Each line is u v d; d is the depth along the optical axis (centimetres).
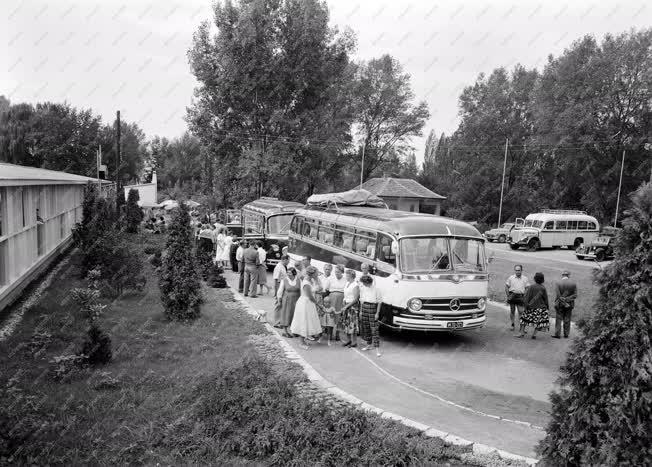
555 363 1121
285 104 4400
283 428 664
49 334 1019
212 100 4253
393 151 6391
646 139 4803
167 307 1272
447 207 6688
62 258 2100
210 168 5150
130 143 8194
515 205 5975
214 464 607
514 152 6069
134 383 826
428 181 6919
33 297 1398
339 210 1612
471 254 1264
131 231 3266
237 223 3316
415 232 1236
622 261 496
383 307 1254
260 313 1408
